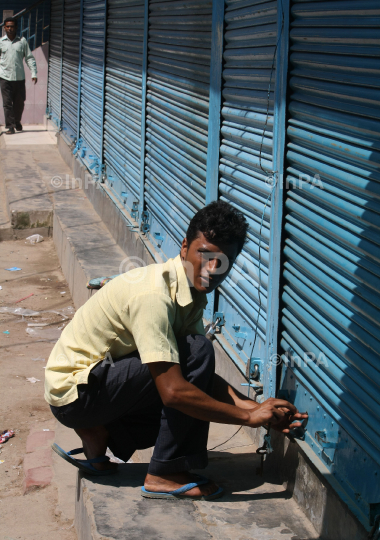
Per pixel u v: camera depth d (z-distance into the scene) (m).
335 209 2.36
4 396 4.59
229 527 2.32
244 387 3.28
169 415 2.37
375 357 2.07
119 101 7.03
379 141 2.06
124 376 2.37
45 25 15.02
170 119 4.86
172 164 4.86
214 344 3.90
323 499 2.35
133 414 2.58
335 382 2.36
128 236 6.42
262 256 3.15
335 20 2.34
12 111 13.59
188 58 4.42
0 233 8.89
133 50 6.27
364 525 2.06
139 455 3.76
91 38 8.79
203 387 2.35
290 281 2.77
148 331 2.20
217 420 2.28
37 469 3.58
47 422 4.25
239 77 3.40
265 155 3.08
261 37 3.12
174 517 2.35
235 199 3.57
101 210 8.04
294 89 2.73
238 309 3.57
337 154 2.35
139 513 2.36
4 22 13.52
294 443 2.63
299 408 2.71
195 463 2.43
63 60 12.05
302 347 2.68
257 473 2.81
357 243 2.17
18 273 7.59
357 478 2.18
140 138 6.00
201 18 4.10
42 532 3.01
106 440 2.63
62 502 3.26
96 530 2.23
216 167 3.80
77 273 6.38
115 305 2.32
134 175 6.32
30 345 5.56
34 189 9.88
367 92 2.13
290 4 2.70
